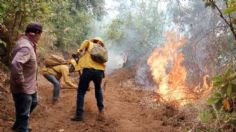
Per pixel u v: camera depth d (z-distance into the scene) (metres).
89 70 7.48
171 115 8.20
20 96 5.77
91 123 7.43
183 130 6.86
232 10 4.29
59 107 8.30
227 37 7.84
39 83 10.27
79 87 7.57
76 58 7.87
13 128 6.24
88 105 8.65
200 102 7.58
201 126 6.18
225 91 4.52
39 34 5.84
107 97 10.27
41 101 8.46
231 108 5.25
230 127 5.54
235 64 5.87
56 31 16.86
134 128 7.38
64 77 8.70
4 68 9.45
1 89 8.04
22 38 5.73
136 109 9.05
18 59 5.48
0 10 8.57
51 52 14.92
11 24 9.54
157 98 10.16
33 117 7.35
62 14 16.80
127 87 12.57
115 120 7.84
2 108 7.15
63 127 7.04
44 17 10.62
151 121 7.92
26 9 9.21
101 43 7.95
